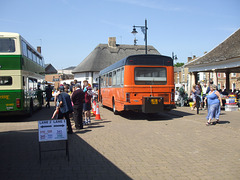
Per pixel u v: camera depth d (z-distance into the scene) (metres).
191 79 24.09
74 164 5.72
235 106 17.19
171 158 6.17
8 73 12.67
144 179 4.79
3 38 12.73
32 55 16.34
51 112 18.12
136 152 6.73
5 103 12.65
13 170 5.32
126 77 12.75
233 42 20.95
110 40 59.91
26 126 11.46
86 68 54.00
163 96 13.06
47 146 7.50
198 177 4.88
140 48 61.97
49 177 4.88
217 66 19.81
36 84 17.92
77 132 9.64
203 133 9.14
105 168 5.43
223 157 6.20
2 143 7.96
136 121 12.62
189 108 19.03
